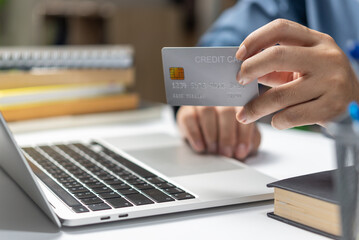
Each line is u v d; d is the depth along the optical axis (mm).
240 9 1134
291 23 490
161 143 792
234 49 491
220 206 498
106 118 1059
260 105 502
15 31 2781
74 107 1044
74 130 994
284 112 500
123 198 483
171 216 468
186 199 486
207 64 509
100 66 1085
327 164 698
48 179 560
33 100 996
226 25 1112
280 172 652
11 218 453
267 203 511
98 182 544
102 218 436
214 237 415
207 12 2965
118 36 2629
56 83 1030
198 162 656
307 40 492
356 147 300
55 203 469
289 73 542
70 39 2223
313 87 483
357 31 1149
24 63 1018
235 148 714
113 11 2566
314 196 415
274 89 500
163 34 2830
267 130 980
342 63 483
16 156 435
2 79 976
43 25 2203
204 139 721
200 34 2986
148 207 458
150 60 2791
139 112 1098
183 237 416
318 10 1155
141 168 618
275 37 485
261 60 469
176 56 517
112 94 1104
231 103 528
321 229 417
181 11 2936
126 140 821
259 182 555
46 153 720
